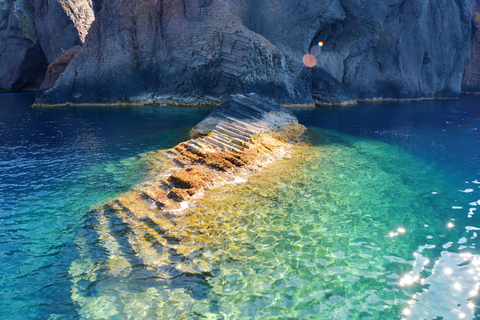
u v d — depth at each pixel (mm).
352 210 8820
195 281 5891
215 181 10500
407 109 30953
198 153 12555
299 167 12469
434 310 5281
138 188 9953
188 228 7664
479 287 5812
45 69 44344
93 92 28219
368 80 38250
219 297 5523
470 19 44062
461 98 44656
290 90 30188
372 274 6156
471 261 6566
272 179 11094
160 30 29406
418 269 6320
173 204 8820
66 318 5012
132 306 5273
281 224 7977
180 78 28766
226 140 13852
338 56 36125
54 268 6176
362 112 28297
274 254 6742
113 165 12102
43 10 39594
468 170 12461
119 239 7164
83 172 11336
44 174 11102
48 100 27562
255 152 13219
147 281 5855
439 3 41000
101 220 7961
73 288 5660
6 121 20312
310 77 33062
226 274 6102
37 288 5652
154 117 22500
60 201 9016
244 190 10070
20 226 7668
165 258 6516
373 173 11898
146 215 8227
